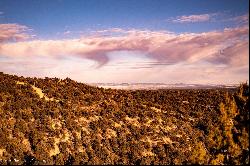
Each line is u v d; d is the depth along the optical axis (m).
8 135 46.19
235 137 33.03
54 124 51.12
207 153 36.09
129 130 54.84
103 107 59.84
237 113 33.22
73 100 59.22
